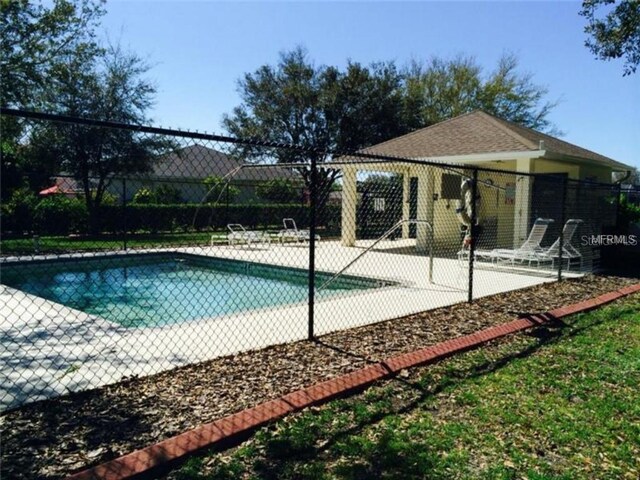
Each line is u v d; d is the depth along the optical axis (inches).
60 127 685.3
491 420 129.5
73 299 373.4
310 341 191.2
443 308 258.2
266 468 102.0
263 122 1219.9
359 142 1206.3
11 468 94.5
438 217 597.3
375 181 598.5
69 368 155.0
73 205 550.0
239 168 602.2
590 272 414.9
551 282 353.4
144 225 633.6
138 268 473.7
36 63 723.4
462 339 198.1
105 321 224.1
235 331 205.2
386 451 110.6
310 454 108.4
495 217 605.9
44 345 180.9
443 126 616.4
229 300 364.8
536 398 145.2
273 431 118.0
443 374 161.9
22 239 496.1
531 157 448.8
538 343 201.8
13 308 257.6
